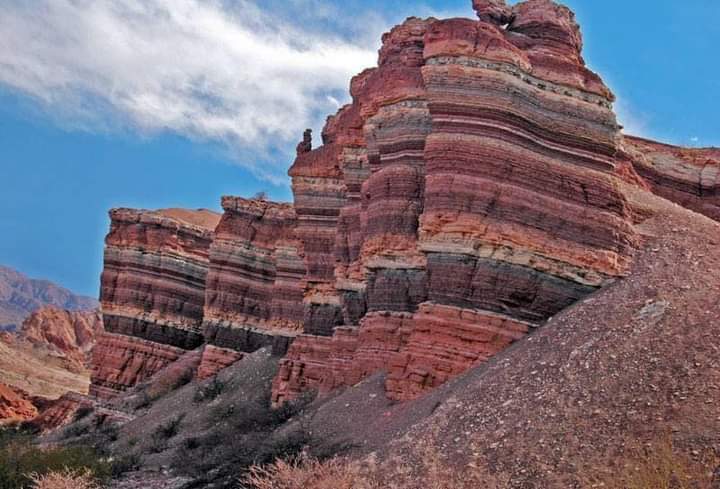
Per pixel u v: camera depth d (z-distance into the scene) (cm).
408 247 2797
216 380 4547
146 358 5838
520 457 1531
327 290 3634
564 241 2427
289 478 1664
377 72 3109
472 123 2472
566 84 2541
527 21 2759
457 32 2522
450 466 1627
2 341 10850
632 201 2730
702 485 1211
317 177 3812
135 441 3953
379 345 2784
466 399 1945
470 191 2428
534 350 2072
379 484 1659
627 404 1555
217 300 5141
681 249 2402
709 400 1448
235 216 5262
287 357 3638
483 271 2378
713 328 1719
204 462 2723
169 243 5988
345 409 2569
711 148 3591
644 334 1831
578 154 2512
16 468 2606
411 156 2861
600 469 1372
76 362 11719
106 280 6069
